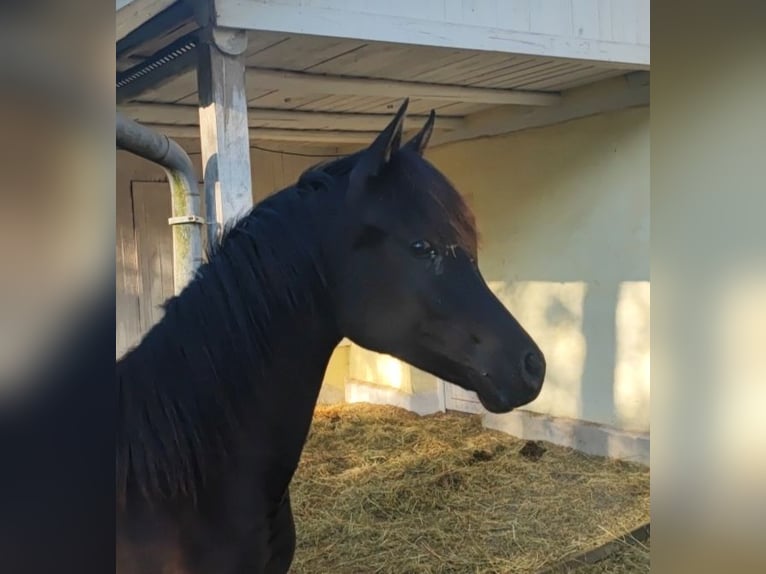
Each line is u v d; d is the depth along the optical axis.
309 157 2.47
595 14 2.24
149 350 1.24
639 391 2.75
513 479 2.66
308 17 1.67
